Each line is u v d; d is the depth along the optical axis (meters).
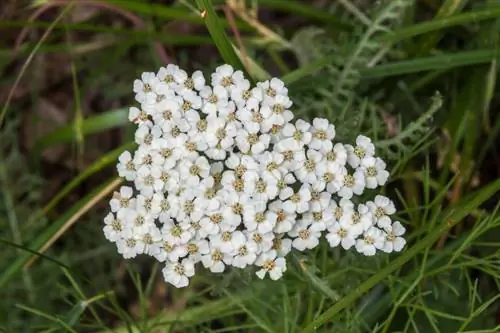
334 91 0.36
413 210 0.34
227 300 0.37
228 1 0.38
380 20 0.36
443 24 0.36
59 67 0.43
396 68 0.36
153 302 0.42
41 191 0.43
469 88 0.38
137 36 0.40
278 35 0.39
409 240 0.35
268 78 0.36
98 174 0.43
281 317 0.35
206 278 0.37
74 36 0.43
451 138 0.37
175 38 0.39
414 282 0.32
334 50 0.38
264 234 0.31
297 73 0.36
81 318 0.36
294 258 0.33
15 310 0.40
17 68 0.43
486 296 0.38
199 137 0.31
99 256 0.41
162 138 0.31
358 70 0.36
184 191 0.31
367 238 0.31
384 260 0.34
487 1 0.37
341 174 0.31
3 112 0.38
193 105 0.31
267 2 0.38
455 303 0.37
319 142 0.31
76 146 0.43
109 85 0.42
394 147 0.38
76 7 0.41
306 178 0.31
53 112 0.43
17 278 0.40
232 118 0.31
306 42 0.39
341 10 0.41
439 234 0.31
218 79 0.31
